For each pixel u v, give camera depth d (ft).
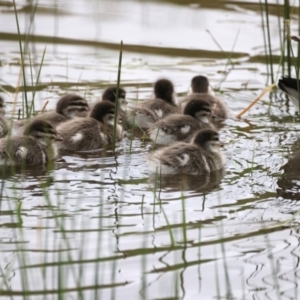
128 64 69.51
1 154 46.09
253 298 31.53
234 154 50.49
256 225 38.40
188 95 60.90
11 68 66.13
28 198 41.11
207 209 40.42
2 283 31.91
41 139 48.85
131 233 37.04
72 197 41.50
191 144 47.93
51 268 33.27
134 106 57.57
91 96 61.26
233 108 61.41
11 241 35.73
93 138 51.60
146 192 42.73
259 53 71.72
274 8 78.43
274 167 47.83
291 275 33.32
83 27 76.89
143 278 31.45
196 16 80.02
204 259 34.65
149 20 78.95
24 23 76.74
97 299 30.58
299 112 56.44
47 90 62.18
